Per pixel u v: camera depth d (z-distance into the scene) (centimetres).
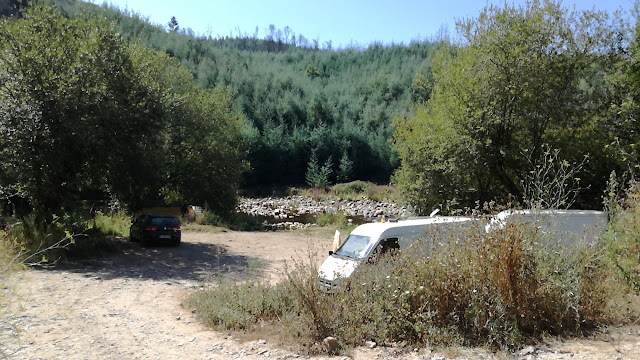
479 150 1892
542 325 653
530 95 1847
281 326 739
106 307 936
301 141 7425
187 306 948
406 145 2192
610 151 1819
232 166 3569
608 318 689
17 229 1622
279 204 5362
